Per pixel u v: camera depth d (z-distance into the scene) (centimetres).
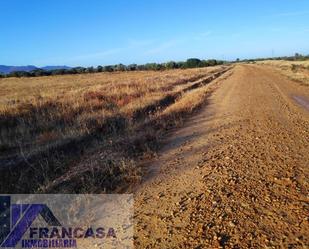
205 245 478
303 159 859
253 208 586
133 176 754
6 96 2708
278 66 7800
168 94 2219
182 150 991
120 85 2880
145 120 1365
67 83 4653
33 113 1450
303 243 473
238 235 500
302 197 625
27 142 1059
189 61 11850
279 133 1155
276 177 732
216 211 582
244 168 800
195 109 1769
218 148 997
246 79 3938
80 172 780
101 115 1353
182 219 562
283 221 537
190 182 729
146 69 10256
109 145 1015
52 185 707
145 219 571
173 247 480
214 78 4600
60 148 974
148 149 969
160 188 705
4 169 808
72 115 1414
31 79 7244
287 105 1795
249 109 1700
